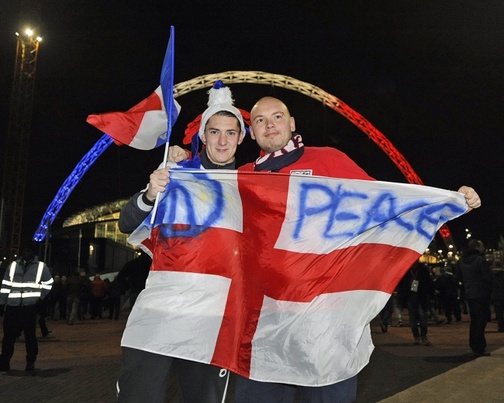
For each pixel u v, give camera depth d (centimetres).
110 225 5188
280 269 334
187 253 324
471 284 930
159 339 304
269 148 374
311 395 334
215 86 367
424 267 1123
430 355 944
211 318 316
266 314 329
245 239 334
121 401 303
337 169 368
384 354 961
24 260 847
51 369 841
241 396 345
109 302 2225
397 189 348
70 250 4022
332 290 335
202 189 335
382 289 340
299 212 340
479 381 664
